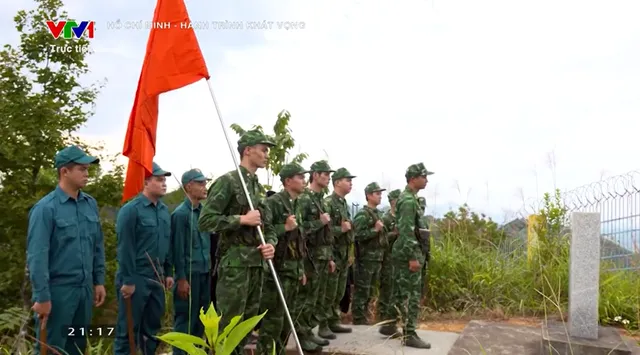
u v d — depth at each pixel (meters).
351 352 5.67
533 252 8.68
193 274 5.51
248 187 4.43
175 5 4.21
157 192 5.17
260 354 4.89
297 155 9.14
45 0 11.66
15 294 9.65
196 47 4.23
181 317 5.49
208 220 4.14
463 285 8.53
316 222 6.09
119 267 4.93
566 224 8.82
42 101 11.09
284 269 5.03
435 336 6.50
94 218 4.24
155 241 5.12
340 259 6.84
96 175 11.84
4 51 11.39
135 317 4.94
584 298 5.16
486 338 5.78
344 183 6.98
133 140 3.97
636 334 6.61
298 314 5.59
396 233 8.15
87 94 12.09
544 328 5.45
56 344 3.81
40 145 11.19
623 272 8.01
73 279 3.94
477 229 10.05
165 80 4.09
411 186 6.04
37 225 3.79
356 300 7.71
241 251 4.21
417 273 5.90
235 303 4.15
